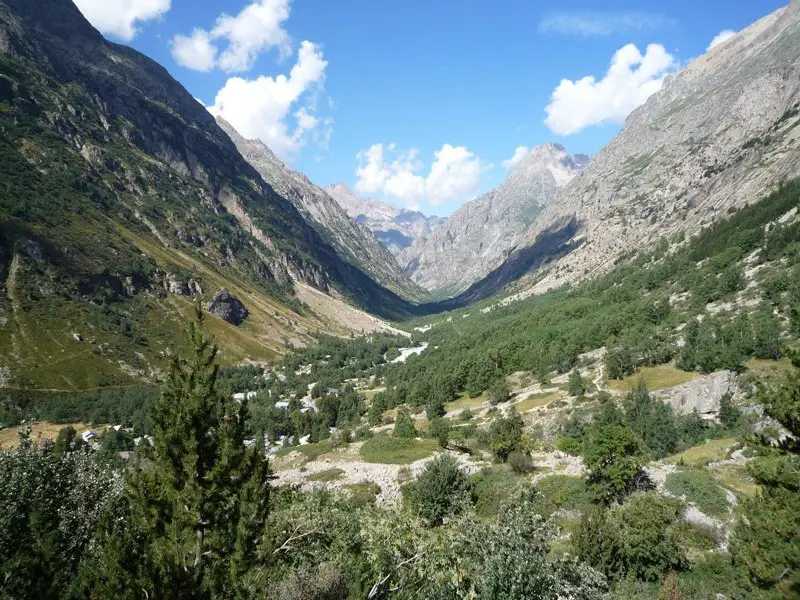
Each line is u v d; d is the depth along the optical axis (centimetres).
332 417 13250
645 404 7338
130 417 14088
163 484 1870
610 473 3691
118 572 1595
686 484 3591
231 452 1980
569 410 8475
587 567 1881
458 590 1717
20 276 19712
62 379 16400
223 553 1862
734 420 6612
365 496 4541
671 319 13125
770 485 1842
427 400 12875
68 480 2267
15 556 1761
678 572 2567
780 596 1432
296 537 2367
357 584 1873
